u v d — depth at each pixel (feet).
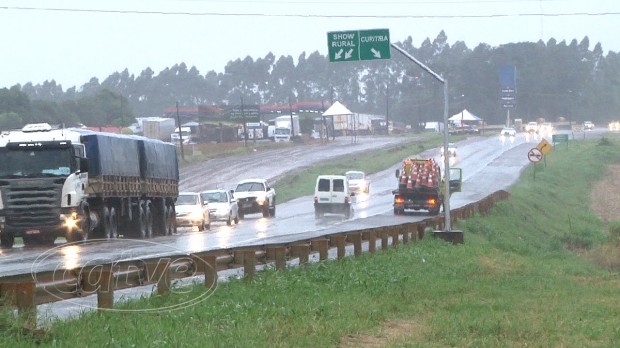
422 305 107.24
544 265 191.21
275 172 577.43
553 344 79.41
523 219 352.49
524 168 612.29
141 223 256.11
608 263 253.44
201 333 74.54
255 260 119.03
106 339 68.33
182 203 295.28
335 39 239.09
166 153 280.10
